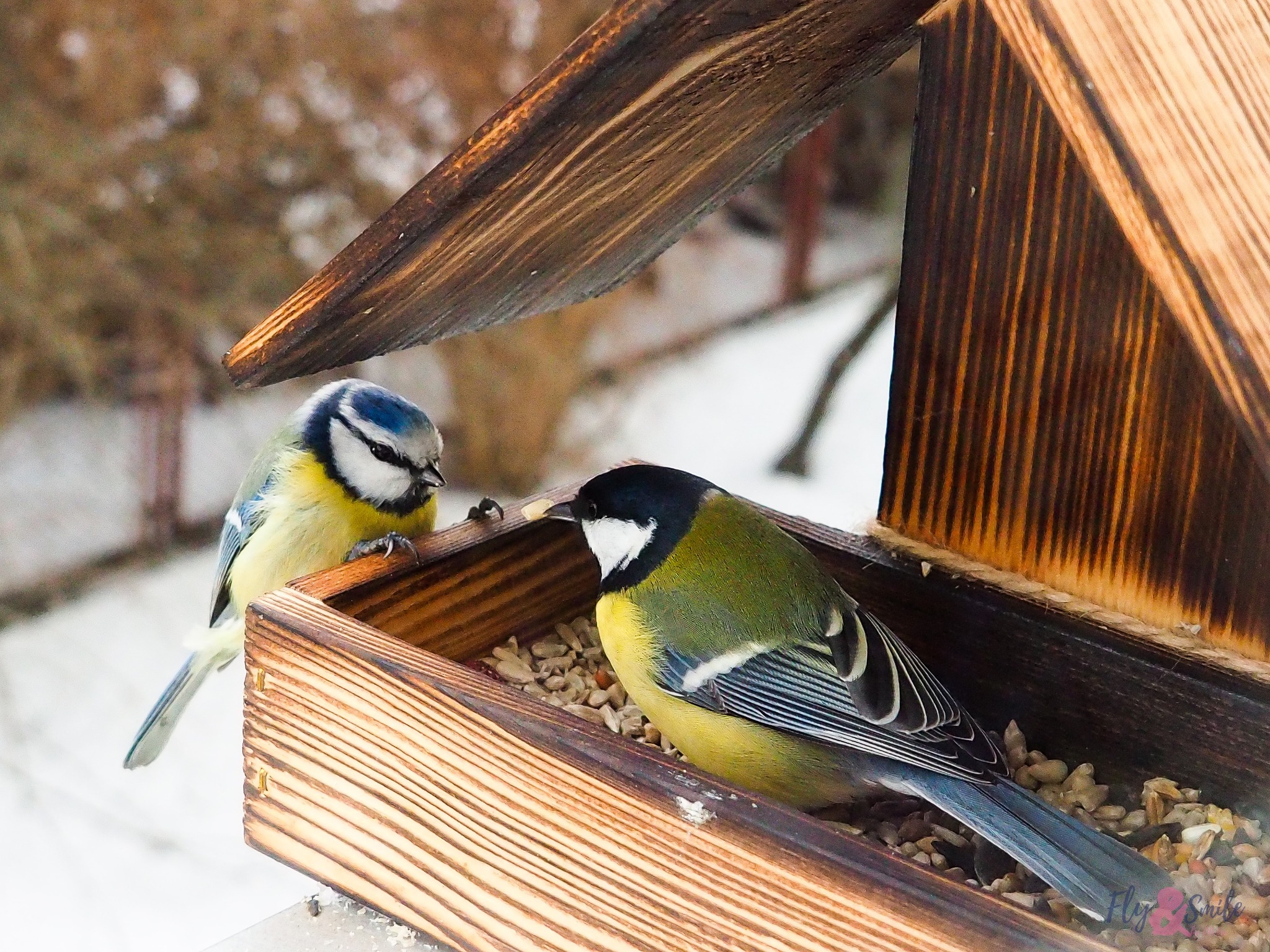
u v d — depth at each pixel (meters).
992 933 0.59
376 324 0.66
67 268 1.35
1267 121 0.58
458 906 0.64
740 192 0.72
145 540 1.40
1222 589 0.66
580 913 0.63
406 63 1.40
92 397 1.37
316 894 0.67
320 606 0.66
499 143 0.62
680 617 0.67
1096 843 0.63
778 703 0.66
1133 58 0.58
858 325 1.67
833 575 0.70
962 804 0.64
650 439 1.60
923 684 0.65
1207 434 0.65
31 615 1.34
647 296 1.86
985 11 0.66
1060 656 0.67
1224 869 0.64
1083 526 0.67
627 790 0.62
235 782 1.12
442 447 0.78
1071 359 0.67
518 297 0.69
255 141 1.38
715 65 0.62
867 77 0.69
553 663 0.70
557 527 0.71
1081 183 0.66
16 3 1.30
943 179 0.67
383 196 1.43
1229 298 0.58
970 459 0.68
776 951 0.61
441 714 0.64
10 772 1.12
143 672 1.25
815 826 0.61
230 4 1.34
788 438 1.60
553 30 1.39
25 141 1.31
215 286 1.40
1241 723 0.65
